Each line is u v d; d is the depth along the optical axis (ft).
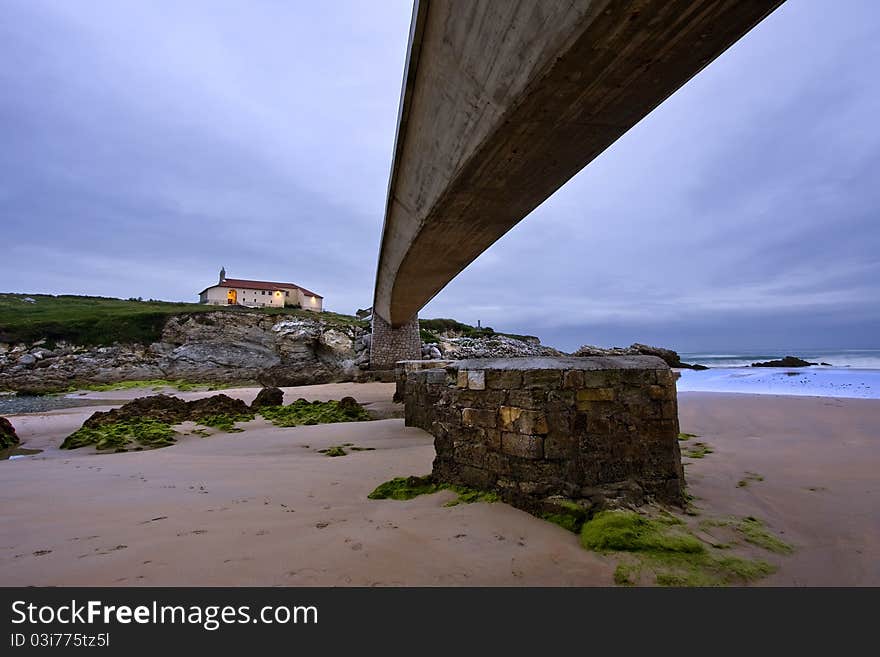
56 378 103.60
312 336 127.54
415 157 26.63
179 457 24.13
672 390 14.12
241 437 31.94
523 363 13.39
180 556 9.91
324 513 13.24
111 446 28.94
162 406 45.80
